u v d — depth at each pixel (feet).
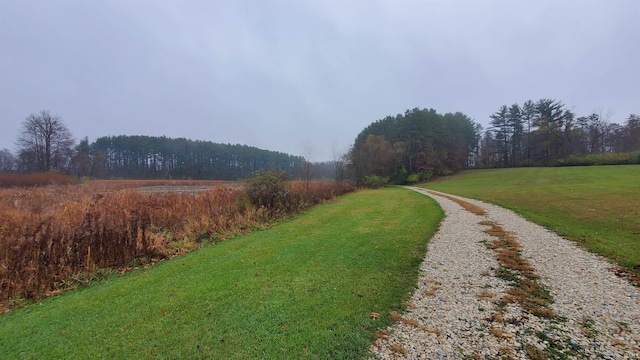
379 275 17.12
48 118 129.49
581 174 88.58
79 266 18.67
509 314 12.28
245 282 16.12
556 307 12.85
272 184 42.24
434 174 166.71
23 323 12.49
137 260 21.15
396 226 31.73
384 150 157.07
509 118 181.88
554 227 29.07
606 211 34.37
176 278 17.10
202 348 10.23
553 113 155.63
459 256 20.90
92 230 20.67
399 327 11.41
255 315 12.44
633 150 130.62
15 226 19.67
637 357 9.25
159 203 32.71
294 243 24.61
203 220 30.19
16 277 16.01
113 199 31.63
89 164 158.40
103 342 10.80
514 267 18.17
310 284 15.72
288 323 11.77
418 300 13.84
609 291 14.35
